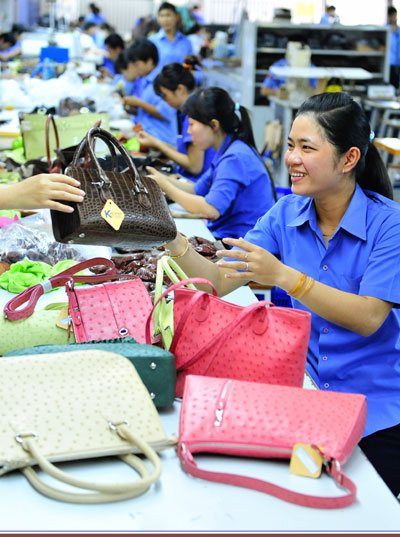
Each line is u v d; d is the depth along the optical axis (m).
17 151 4.45
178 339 1.58
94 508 1.21
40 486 1.23
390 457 1.83
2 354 1.79
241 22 10.17
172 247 2.00
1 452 1.25
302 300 1.77
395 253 1.82
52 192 1.74
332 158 1.80
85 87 5.61
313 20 10.16
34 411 1.32
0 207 1.75
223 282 2.11
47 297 2.24
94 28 13.81
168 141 5.63
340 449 1.28
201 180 3.77
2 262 2.51
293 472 1.31
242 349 1.52
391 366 1.88
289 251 2.03
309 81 8.04
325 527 1.18
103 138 1.95
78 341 1.75
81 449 1.28
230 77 9.36
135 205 1.86
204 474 1.28
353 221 1.87
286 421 1.33
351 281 1.90
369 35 8.68
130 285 1.88
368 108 8.27
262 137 8.61
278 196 3.96
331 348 1.91
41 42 9.45
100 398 1.36
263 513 1.21
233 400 1.37
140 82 6.52
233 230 3.47
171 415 1.54
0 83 5.58
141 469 1.28
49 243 2.61
